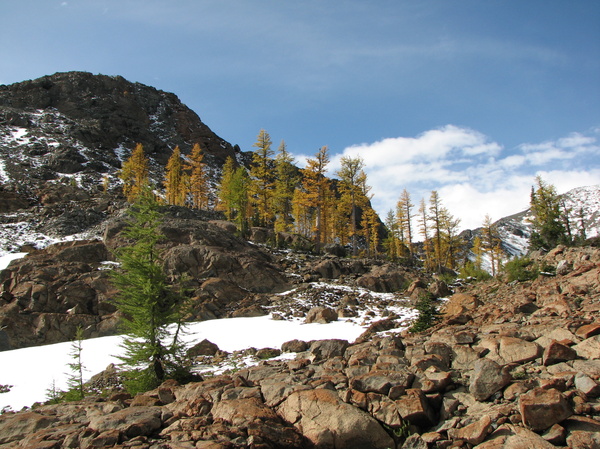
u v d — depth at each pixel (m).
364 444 8.85
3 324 25.03
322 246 56.09
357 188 58.38
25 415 10.70
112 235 39.66
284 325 25.88
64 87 123.31
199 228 42.09
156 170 102.62
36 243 44.56
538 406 7.98
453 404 9.44
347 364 12.34
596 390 8.34
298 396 10.09
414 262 70.75
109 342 24.53
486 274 37.41
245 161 151.75
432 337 13.14
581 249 25.25
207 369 18.50
